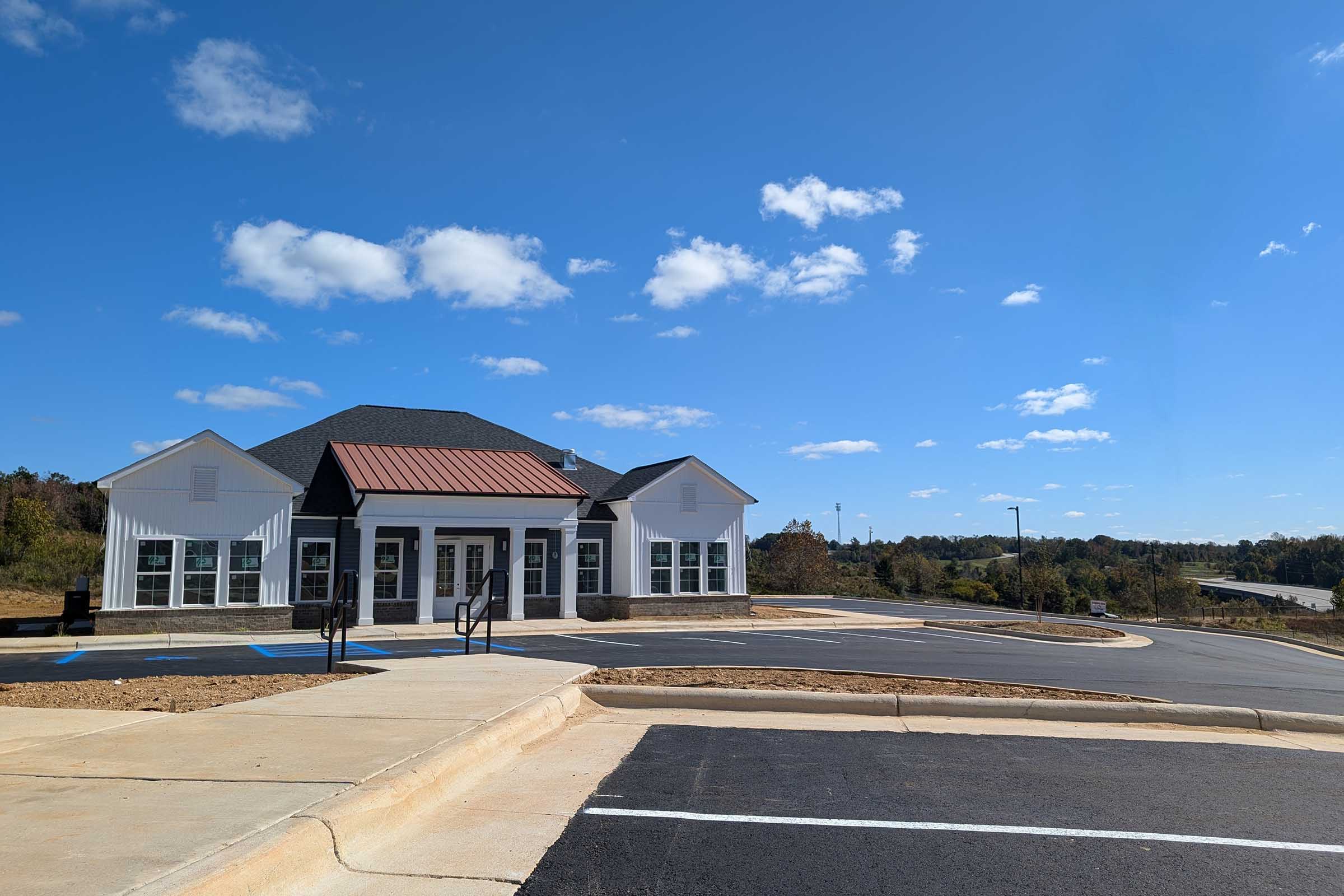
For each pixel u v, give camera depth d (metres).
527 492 24.41
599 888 4.40
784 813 5.80
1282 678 15.68
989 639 23.72
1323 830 5.65
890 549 91.00
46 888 3.63
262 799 5.07
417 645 18.50
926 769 7.12
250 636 19.81
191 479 20.78
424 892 4.27
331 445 25.22
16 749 6.46
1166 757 7.77
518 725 7.79
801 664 14.88
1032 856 5.06
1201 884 4.68
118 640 18.33
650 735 8.31
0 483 41.03
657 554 27.34
